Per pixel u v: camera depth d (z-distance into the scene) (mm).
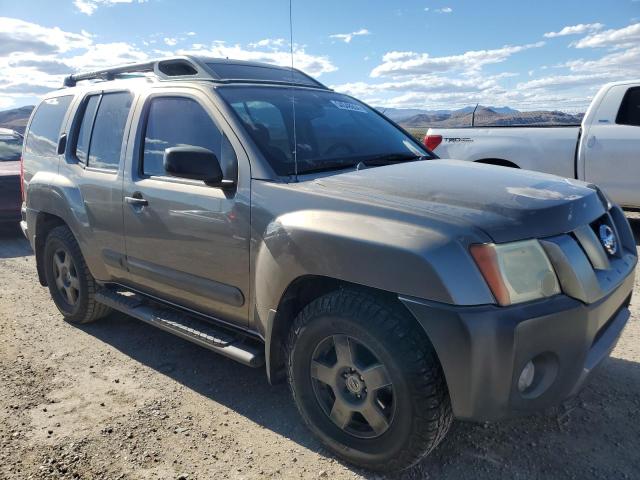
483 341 2256
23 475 2723
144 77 4133
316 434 2883
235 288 3188
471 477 2660
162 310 3939
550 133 7582
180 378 3758
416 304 2334
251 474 2727
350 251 2516
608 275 2689
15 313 5125
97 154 4250
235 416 3264
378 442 2605
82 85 4809
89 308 4594
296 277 2750
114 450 2928
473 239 2324
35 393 3555
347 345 2631
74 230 4371
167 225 3498
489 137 7973
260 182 3004
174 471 2754
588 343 2520
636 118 7031
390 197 2668
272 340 2963
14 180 8312
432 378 2391
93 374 3830
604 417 3131
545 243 2443
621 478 2621
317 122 3680
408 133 4285
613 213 3242
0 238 8695
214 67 3867
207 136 3398
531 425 3074
